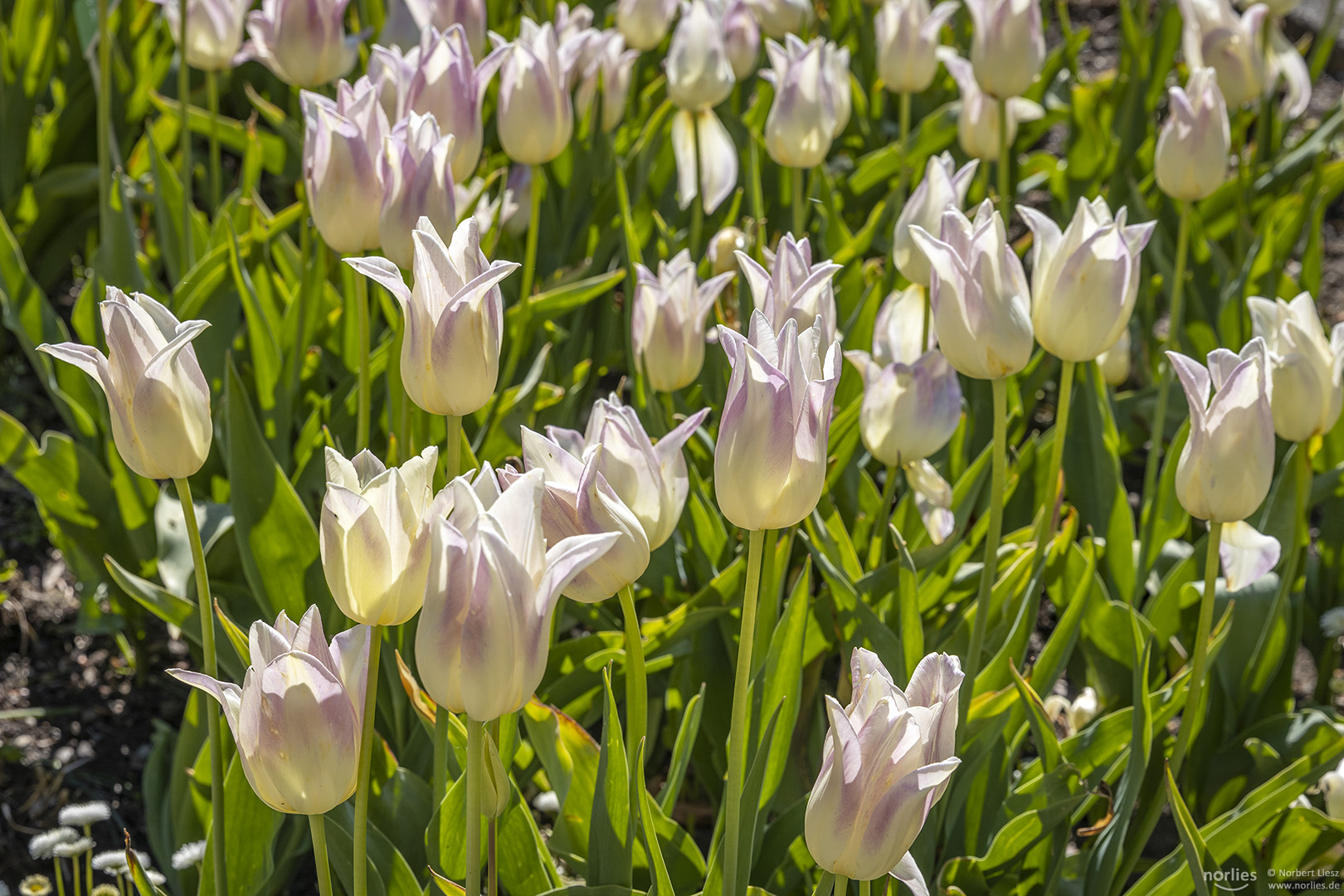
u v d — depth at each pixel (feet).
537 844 4.59
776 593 4.91
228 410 5.01
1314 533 7.47
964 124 6.89
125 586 5.02
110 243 6.15
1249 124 9.95
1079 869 4.87
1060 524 5.81
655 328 5.04
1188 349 7.37
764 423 4.06
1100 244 4.55
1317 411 4.85
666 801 4.71
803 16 7.86
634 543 4.28
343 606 4.15
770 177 7.46
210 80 6.70
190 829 5.10
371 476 4.24
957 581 5.27
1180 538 6.11
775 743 4.68
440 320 4.30
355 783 4.11
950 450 5.66
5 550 6.83
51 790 5.51
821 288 4.54
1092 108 8.12
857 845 4.02
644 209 7.02
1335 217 10.57
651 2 7.08
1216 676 5.31
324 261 5.77
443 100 5.00
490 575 3.94
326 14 5.48
